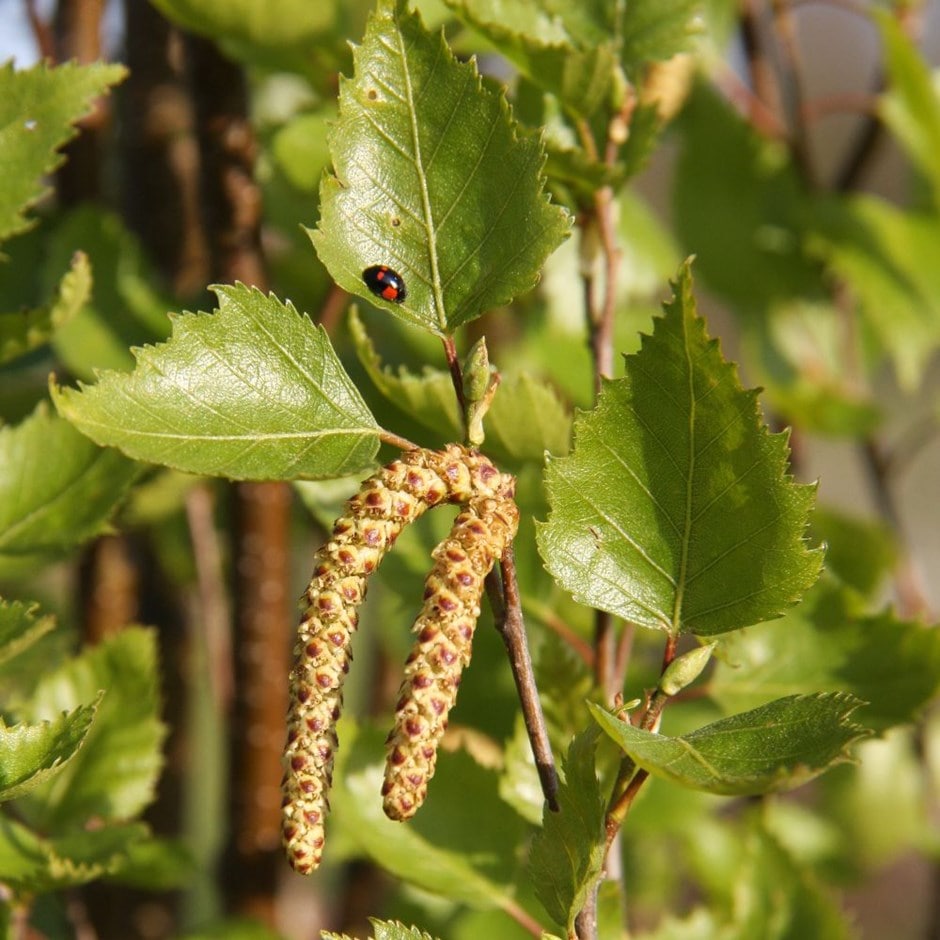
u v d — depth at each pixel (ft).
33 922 2.16
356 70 1.94
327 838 2.38
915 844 3.19
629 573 1.94
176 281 2.57
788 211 3.15
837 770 3.19
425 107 1.94
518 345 2.60
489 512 1.90
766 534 1.92
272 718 2.40
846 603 2.14
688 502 1.93
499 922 2.39
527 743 2.10
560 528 1.93
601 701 2.09
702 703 2.31
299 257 2.71
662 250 2.76
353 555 1.89
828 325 3.24
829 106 3.16
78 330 2.28
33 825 2.10
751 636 2.14
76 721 1.93
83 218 2.32
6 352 2.06
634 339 2.59
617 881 2.05
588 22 2.12
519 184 1.94
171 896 2.73
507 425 2.10
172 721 2.93
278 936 2.39
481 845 2.11
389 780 1.86
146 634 2.13
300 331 1.94
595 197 2.10
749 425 1.92
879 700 2.12
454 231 1.94
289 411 1.94
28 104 2.06
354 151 1.94
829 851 3.12
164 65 2.56
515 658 1.91
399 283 1.93
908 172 3.49
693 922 2.24
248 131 2.33
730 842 2.49
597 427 1.93
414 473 1.90
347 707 3.65
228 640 2.70
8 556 2.08
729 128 3.11
